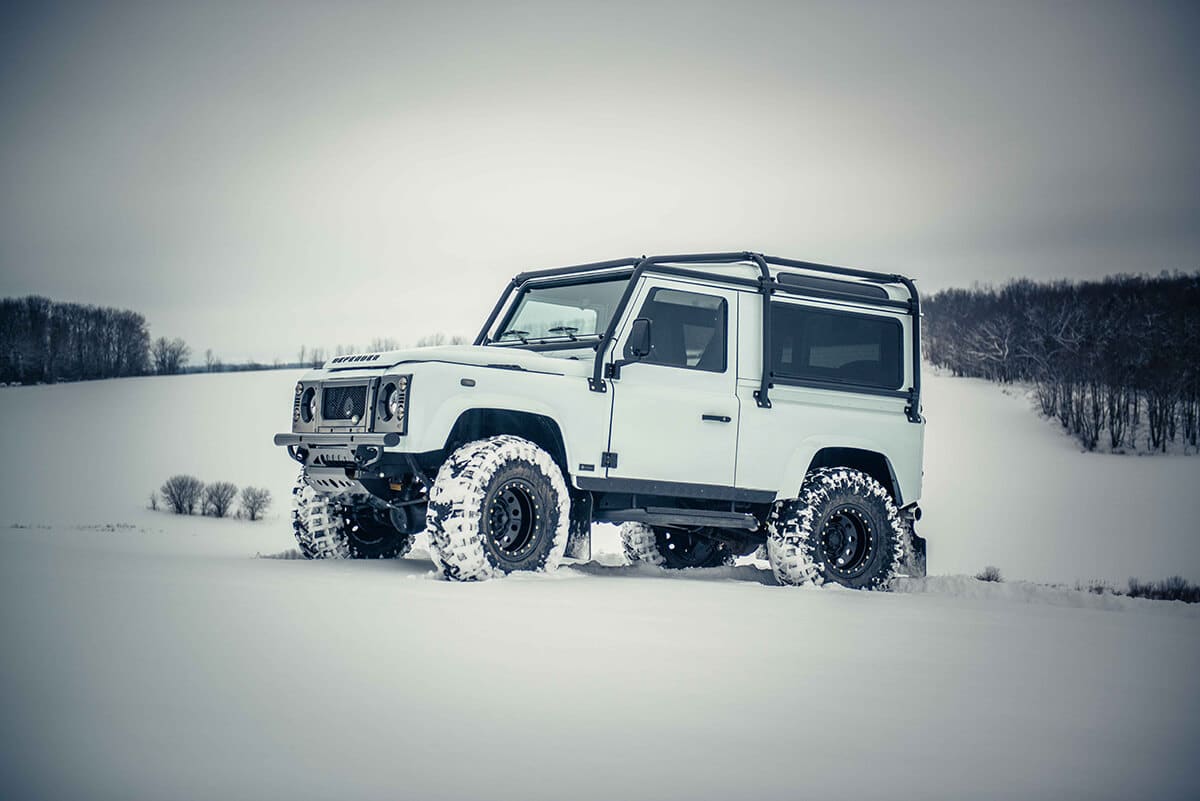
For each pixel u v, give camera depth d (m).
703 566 9.81
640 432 7.64
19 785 2.32
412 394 6.87
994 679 3.95
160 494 86.88
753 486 8.05
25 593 5.31
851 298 8.74
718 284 8.16
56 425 113.31
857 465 8.84
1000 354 140.75
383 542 8.65
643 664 3.95
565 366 7.57
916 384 9.00
